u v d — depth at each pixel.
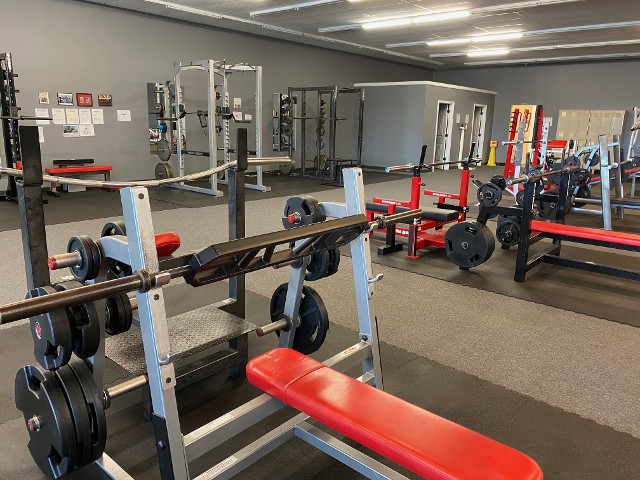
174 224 5.30
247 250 1.26
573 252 4.66
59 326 1.29
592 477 1.69
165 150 7.75
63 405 1.40
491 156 13.82
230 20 8.38
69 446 1.41
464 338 2.77
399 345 2.66
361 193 1.82
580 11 7.54
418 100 11.32
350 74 12.19
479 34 9.50
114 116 7.75
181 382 1.99
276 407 1.53
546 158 6.95
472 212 6.71
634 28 8.71
